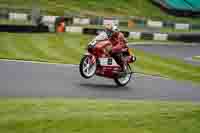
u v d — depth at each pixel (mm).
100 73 26828
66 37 50750
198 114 19406
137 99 24484
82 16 63000
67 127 15609
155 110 19688
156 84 29719
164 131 16469
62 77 27891
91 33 55438
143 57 42656
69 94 23438
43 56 36531
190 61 45656
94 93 24484
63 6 68375
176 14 78125
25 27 50406
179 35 61594
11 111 16906
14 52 36938
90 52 26562
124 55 27672
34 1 67750
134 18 63656
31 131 14812
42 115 16703
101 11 70500
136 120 17469
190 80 33938
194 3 80500
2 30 49375
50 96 22375
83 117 17047
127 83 28719
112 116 17703
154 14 75812
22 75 27062
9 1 66438
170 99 25500
